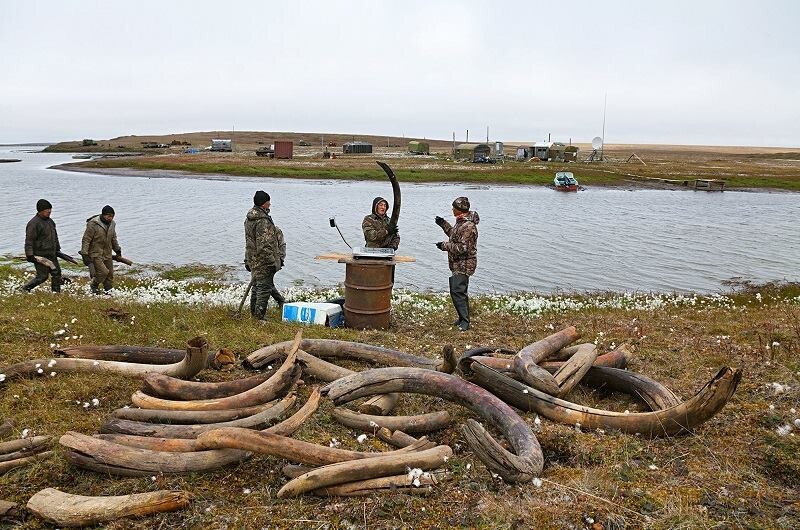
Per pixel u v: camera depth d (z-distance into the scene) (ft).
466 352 24.50
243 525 13.78
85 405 20.25
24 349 26.18
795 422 19.08
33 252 42.65
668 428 18.51
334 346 25.82
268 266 34.01
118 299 39.75
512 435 17.57
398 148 524.93
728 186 210.18
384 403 20.29
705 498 14.97
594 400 22.72
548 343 23.84
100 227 42.68
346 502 14.66
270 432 17.10
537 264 74.23
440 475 15.65
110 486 15.56
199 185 193.88
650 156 493.77
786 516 14.17
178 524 13.99
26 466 16.44
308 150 456.45
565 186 188.24
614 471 16.33
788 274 69.62
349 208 133.49
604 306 45.32
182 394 20.68
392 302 43.45
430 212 129.29
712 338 31.58
